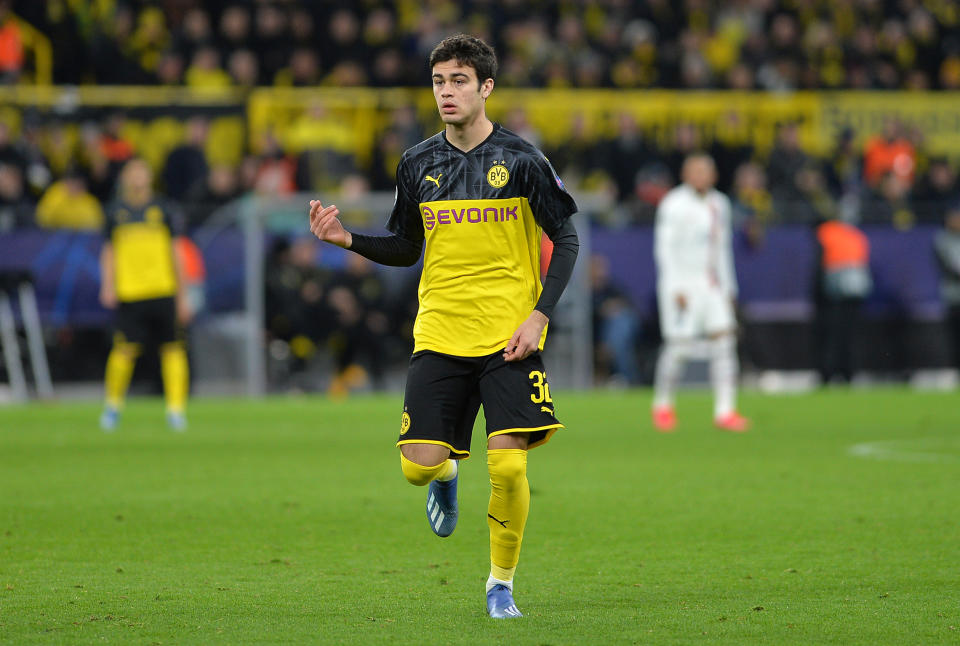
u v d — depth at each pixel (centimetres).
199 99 6494
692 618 1667
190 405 5659
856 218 6588
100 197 6284
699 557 2123
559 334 6384
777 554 2147
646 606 1747
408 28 7638
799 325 6519
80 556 2131
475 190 1736
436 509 1903
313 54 7300
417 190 1769
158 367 6091
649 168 7000
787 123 7369
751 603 1764
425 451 1725
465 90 1723
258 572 1995
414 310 6331
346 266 6244
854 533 2355
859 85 8119
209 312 6050
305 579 1939
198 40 7056
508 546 1691
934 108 7506
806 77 7962
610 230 6425
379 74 7188
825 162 7300
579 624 1631
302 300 6122
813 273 6494
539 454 3706
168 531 2384
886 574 1970
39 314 5894
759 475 3216
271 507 2684
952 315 6669
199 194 6272
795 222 6525
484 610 1719
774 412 5166
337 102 6906
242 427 4597
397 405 5650
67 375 5962
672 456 3650
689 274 4453
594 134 7069
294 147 6681
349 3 7456
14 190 6138
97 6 7175
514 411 1692
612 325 6391
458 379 1736
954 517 2538
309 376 6228
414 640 1541
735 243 6456
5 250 5859
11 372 5866
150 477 3191
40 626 1612
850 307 6488
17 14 6981
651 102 7181
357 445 3978
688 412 5241
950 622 1639
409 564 2067
